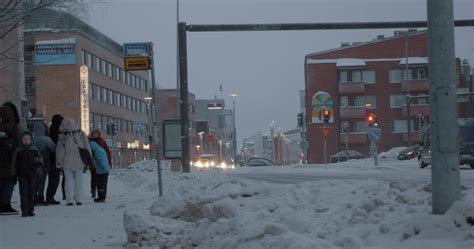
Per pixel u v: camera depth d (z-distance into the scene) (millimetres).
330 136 68062
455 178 6535
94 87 66000
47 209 13727
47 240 9336
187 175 20750
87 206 14211
